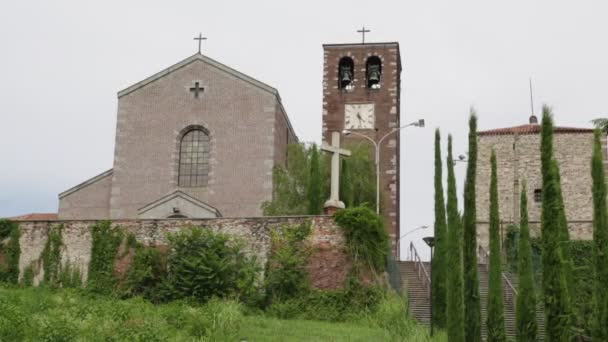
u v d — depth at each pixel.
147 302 37.06
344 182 46.94
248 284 38.44
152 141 53.19
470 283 30.41
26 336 26.00
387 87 62.66
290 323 34.69
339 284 38.41
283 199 50.69
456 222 31.36
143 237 41.16
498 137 60.31
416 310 37.22
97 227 41.59
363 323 35.56
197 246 39.38
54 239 41.81
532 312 28.44
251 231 40.53
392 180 60.44
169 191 52.28
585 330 31.56
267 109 52.69
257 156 52.09
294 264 39.00
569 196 58.66
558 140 59.50
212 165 52.31
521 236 29.31
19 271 41.78
